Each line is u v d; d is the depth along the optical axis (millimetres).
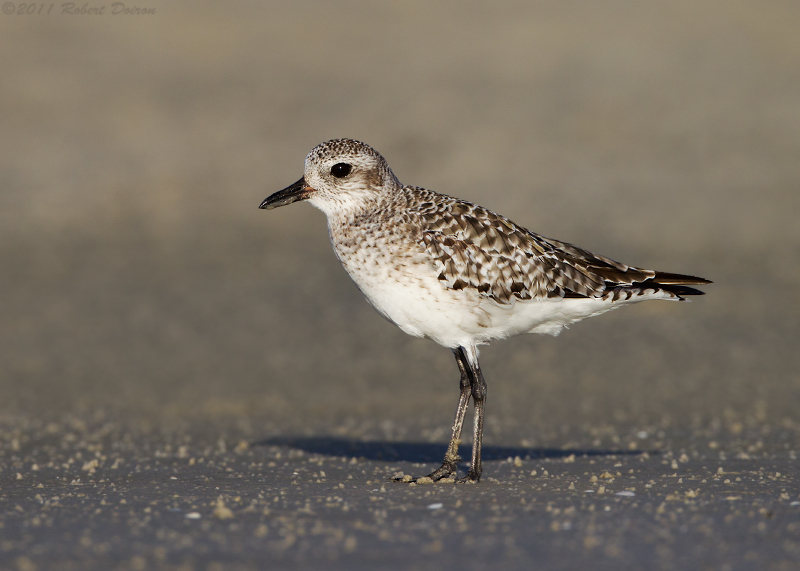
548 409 18922
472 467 11664
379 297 11758
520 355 23500
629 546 8211
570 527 8867
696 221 33219
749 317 25750
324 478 11898
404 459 14320
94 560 7875
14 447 15258
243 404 20016
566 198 35438
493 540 8438
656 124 40781
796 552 7980
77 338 25453
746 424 17016
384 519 9242
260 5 53062
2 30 49250
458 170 37844
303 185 12211
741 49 46844
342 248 12039
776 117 40906
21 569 7645
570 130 40531
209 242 33469
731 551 8031
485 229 11648
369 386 21500
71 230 34312
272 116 42469
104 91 44500
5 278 30188
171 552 8094
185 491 10859
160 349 24547
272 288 29516
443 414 19062
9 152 39562
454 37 49250
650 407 18828
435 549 8172
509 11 51688
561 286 11750
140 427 17750
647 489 10719
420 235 11516
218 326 26375
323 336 25578
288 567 7703
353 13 52094
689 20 49812
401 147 39688
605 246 31438
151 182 37781
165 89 44844
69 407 19734
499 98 43344
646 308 26875
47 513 9547
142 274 30734
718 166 37406
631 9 51250
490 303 11562
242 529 8844
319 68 46594
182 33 50000
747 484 10961
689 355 23062
